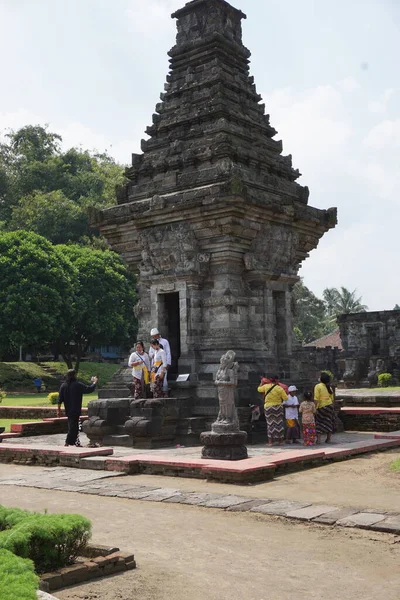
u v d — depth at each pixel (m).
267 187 21.75
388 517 9.66
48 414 29.67
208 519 9.93
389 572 7.38
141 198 22.55
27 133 91.31
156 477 13.95
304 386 21.47
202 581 7.16
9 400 41.50
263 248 21.11
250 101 23.19
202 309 20.64
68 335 55.00
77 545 7.68
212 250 20.39
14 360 67.00
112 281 58.09
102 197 76.44
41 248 53.09
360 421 22.52
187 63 23.16
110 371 62.00
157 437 17.98
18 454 17.08
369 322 61.94
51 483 13.35
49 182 84.50
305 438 17.61
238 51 23.36
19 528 7.15
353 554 8.05
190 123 22.25
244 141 22.11
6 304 49.22
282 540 8.70
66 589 6.93
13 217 73.94
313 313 100.50
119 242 22.91
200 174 20.98
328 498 11.21
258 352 20.58
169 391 19.64
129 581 7.18
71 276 54.72
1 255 51.09
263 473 13.12
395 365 57.34
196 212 20.02
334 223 23.64
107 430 18.78
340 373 61.62
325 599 6.58
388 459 15.48
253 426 18.91
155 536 9.01
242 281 20.81
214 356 19.86
